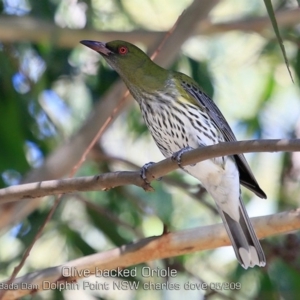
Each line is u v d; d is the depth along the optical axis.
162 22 14.20
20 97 11.95
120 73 9.84
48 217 8.45
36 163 12.24
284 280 10.95
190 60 12.30
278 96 13.68
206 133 9.73
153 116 9.69
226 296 10.95
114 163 12.67
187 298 11.95
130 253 8.97
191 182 13.06
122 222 11.66
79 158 11.01
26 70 12.15
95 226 11.80
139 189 11.85
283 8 12.61
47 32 11.52
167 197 11.80
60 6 12.09
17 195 7.83
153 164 7.78
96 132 11.09
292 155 12.37
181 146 9.72
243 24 12.34
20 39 11.59
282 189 12.37
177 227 12.77
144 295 12.07
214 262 12.17
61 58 12.20
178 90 9.65
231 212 9.41
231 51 14.12
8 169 11.59
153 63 9.87
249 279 11.55
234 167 9.48
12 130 11.72
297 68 12.38
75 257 11.90
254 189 9.58
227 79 14.05
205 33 12.46
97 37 11.76
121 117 13.59
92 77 12.30
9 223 10.74
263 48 13.37
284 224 8.85
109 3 12.61
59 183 7.80
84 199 11.67
